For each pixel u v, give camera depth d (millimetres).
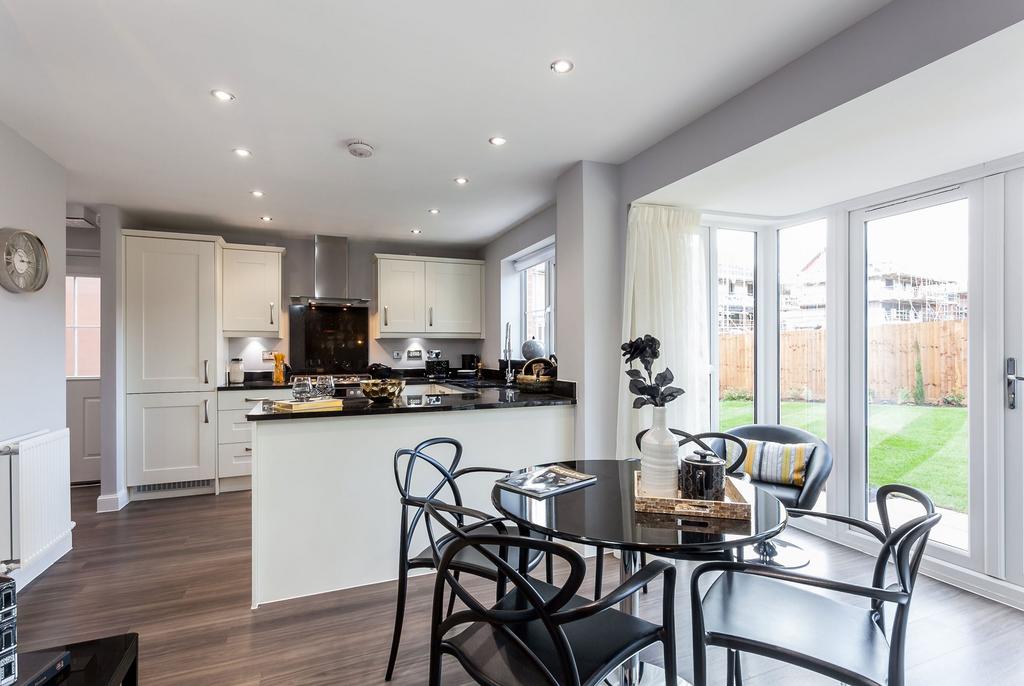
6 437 2604
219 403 4551
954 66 1638
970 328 2625
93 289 4844
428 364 5875
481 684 1236
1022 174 2424
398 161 3199
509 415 3123
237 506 4148
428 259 5660
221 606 2475
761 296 3816
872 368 3127
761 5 1742
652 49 2008
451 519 2945
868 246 3152
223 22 1806
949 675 1922
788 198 3139
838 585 1228
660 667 2021
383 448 2797
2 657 1126
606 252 3246
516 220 4711
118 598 2547
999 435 2508
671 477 1646
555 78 2221
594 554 3133
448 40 1932
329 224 4844
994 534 2518
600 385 3221
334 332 5520
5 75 2150
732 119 2412
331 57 2039
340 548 2684
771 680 1909
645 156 3047
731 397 3758
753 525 1463
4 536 2480
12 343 2654
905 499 2943
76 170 3301
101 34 1867
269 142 2887
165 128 2688
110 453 4055
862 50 1832
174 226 4836
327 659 2045
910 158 2471
